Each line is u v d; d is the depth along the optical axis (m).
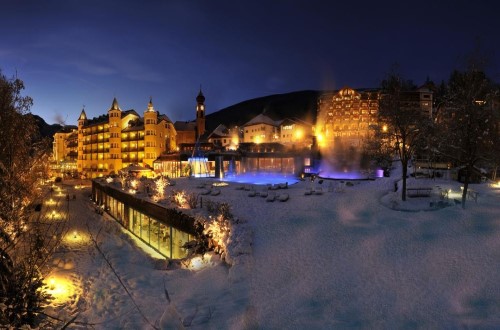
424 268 13.21
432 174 32.56
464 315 10.12
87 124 109.44
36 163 17.08
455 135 21.52
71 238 24.67
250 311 11.41
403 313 10.52
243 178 46.75
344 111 67.56
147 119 86.44
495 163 23.55
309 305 11.53
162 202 26.42
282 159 51.78
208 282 14.57
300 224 19.69
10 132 17.14
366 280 12.85
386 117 24.59
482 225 16.86
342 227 18.70
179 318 11.09
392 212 20.73
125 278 16.28
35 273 13.31
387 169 37.03
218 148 73.75
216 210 20.78
